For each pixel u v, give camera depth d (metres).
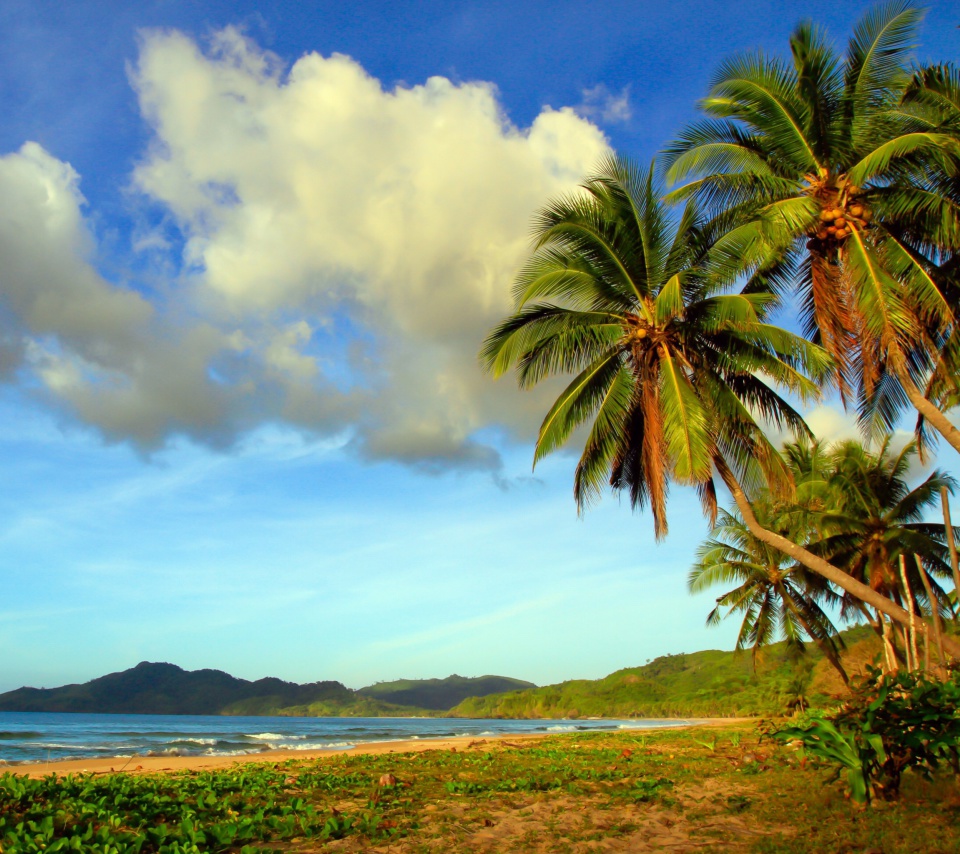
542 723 124.38
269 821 7.30
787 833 6.33
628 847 6.12
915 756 7.02
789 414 16.55
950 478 23.78
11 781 7.90
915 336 13.74
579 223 15.70
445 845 6.29
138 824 6.83
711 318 14.98
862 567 27.48
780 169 15.14
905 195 13.49
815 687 42.62
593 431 16.31
